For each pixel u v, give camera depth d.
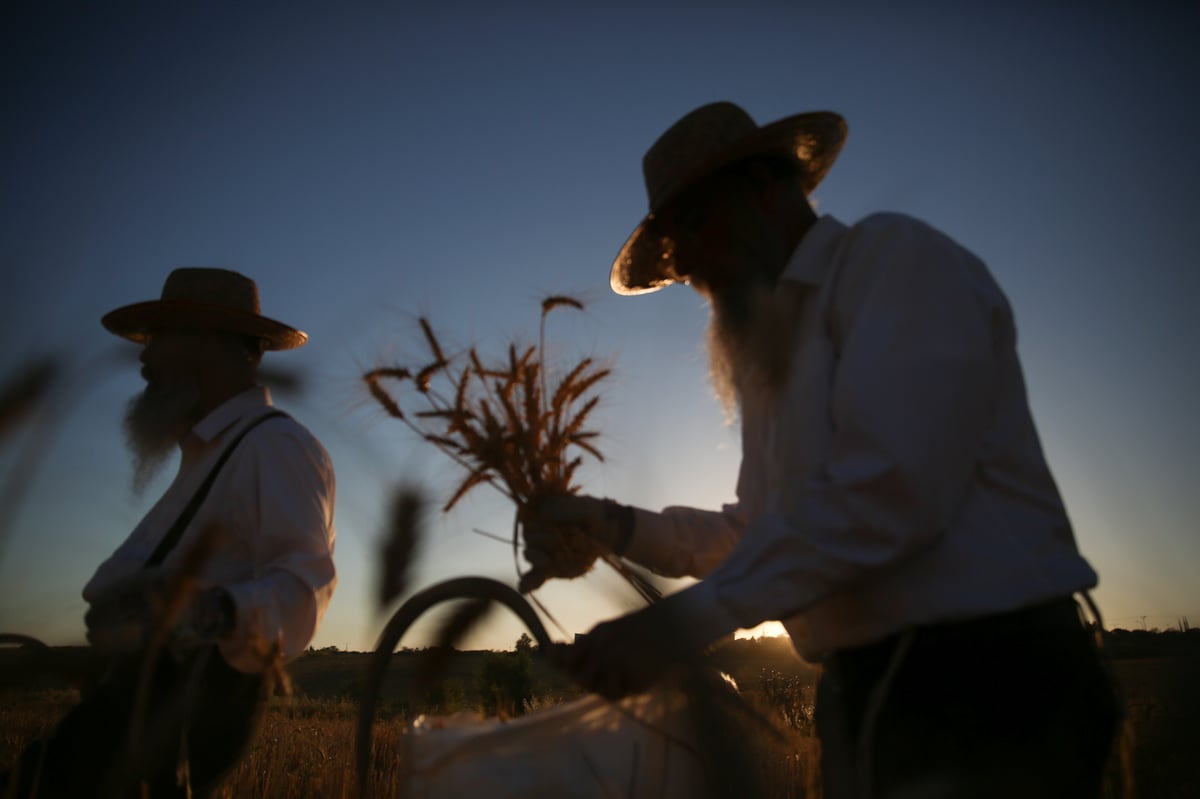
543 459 2.03
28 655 1.46
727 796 1.73
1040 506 1.65
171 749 2.15
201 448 2.86
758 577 1.52
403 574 1.40
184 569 1.58
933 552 1.57
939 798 1.49
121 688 2.18
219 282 3.09
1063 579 1.58
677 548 2.21
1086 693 1.54
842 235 1.87
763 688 1.97
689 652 1.54
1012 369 1.74
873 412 1.52
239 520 2.60
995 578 1.55
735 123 2.16
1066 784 1.47
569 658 1.57
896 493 1.48
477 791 1.70
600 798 1.71
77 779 2.07
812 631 1.76
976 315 1.62
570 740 1.77
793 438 1.72
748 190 2.08
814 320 1.79
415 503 1.45
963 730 1.52
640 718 1.77
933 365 1.54
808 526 1.52
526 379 2.02
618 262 2.68
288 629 2.34
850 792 1.61
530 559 2.01
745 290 1.99
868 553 1.49
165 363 2.86
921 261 1.63
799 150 2.30
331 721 6.52
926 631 1.58
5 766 2.18
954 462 1.51
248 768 3.96
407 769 1.75
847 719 1.67
